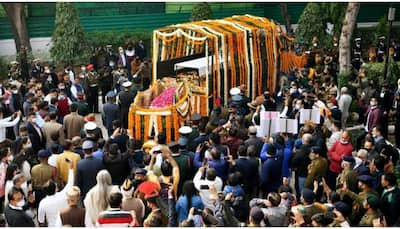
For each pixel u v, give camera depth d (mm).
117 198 8422
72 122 13570
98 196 8773
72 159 10891
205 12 27047
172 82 17328
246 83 18781
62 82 17922
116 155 10945
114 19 27969
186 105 15742
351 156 11062
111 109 15367
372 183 9766
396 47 24922
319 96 15844
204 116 15914
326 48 24062
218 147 11570
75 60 24797
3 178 10852
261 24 19734
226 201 9352
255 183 11195
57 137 12016
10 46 27094
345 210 8812
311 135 11836
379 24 27406
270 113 12547
